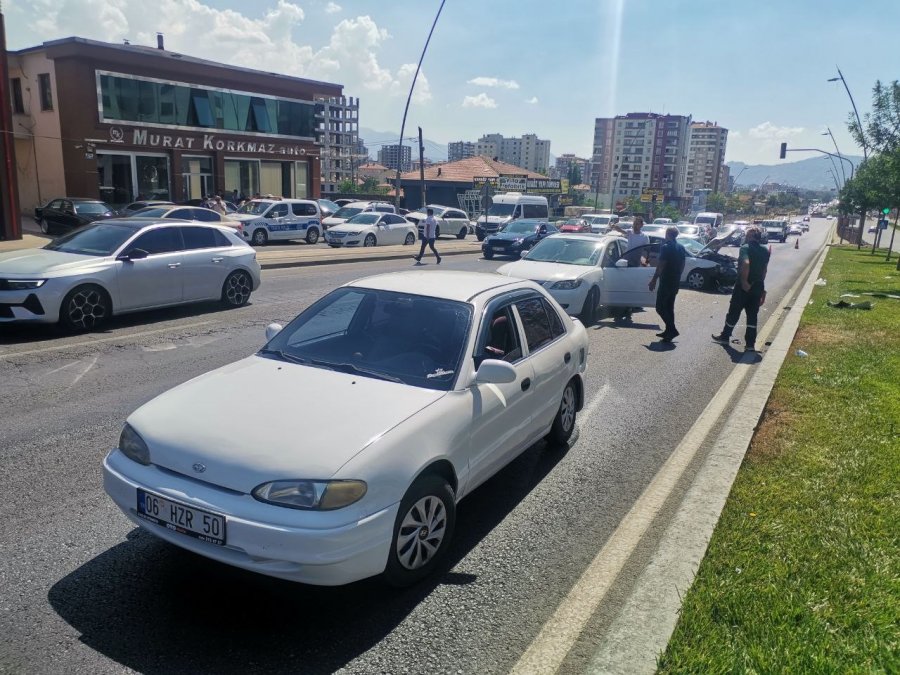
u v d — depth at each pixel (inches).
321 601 139.9
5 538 157.9
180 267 429.1
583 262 500.7
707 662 115.0
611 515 187.0
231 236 480.1
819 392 295.1
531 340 202.2
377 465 130.6
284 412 142.6
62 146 1253.7
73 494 181.6
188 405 147.3
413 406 148.5
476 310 179.2
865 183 1455.5
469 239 1579.7
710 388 325.7
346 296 191.9
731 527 166.7
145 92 1315.2
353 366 166.7
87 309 378.0
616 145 6392.7
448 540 152.9
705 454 234.7
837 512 175.9
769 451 221.6
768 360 355.6
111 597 137.2
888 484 194.7
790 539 160.9
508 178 2701.8
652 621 127.1
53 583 141.2
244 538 122.6
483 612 138.8
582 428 260.8
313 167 1704.0
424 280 199.2
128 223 424.8
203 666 118.0
